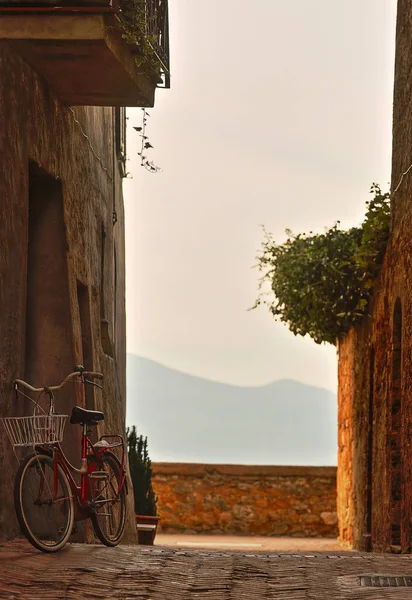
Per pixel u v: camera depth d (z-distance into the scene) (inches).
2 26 678.5
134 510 1127.6
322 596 471.2
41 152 748.6
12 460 660.1
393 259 943.0
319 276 1185.4
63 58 716.7
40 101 751.1
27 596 450.0
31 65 730.2
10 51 681.6
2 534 634.2
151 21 783.1
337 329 1277.1
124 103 829.8
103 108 1059.9
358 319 1189.1
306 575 530.3
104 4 676.7
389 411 947.3
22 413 692.1
